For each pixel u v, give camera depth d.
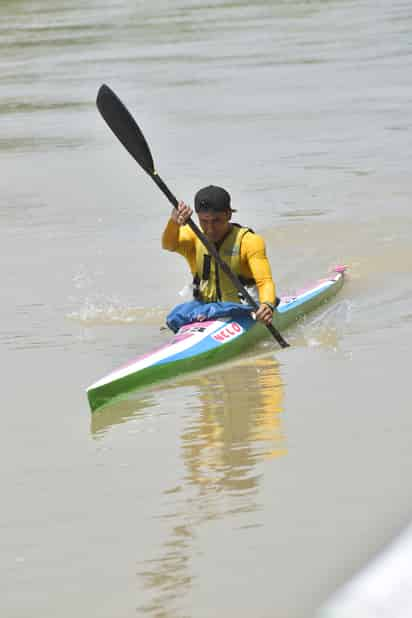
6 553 12.33
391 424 15.73
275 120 49.28
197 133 47.16
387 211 32.09
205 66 68.06
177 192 36.50
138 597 10.97
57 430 16.75
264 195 35.22
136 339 21.92
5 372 20.11
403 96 53.59
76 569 11.76
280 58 69.75
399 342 20.39
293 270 26.88
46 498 13.93
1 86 65.88
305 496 13.22
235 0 114.62
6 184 39.38
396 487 13.28
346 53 70.38
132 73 67.19
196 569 11.48
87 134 49.09
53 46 84.31
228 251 21.12
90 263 28.02
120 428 16.67
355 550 11.49
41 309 24.27
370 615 6.11
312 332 21.86
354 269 26.61
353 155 40.94
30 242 30.59
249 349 20.95
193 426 16.44
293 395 17.66
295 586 10.82
